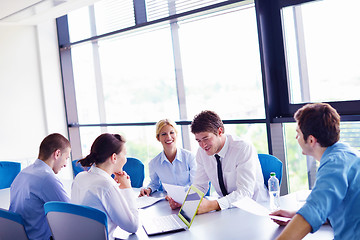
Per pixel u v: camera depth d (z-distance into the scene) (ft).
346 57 10.40
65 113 21.02
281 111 11.94
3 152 19.45
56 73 20.67
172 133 11.44
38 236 9.39
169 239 7.09
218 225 7.48
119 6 17.31
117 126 18.67
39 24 20.02
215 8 12.87
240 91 13.24
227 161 9.03
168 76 15.89
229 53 13.38
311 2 10.82
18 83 19.77
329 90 10.89
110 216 7.44
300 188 12.08
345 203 5.15
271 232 6.86
